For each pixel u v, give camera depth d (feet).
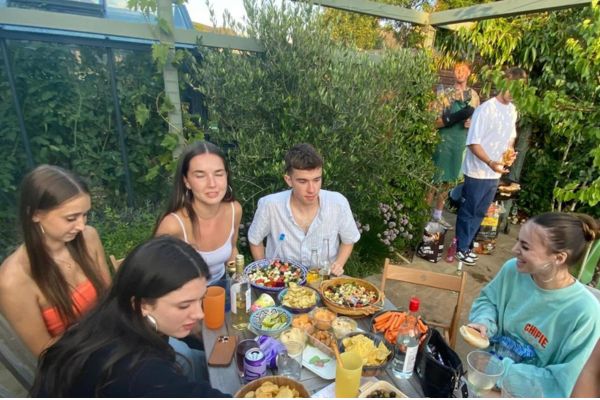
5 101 9.62
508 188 13.55
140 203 11.92
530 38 13.62
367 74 10.19
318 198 7.19
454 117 13.44
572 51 10.07
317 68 9.95
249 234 7.63
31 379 4.94
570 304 4.72
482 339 5.01
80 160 10.85
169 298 3.35
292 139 10.09
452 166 14.11
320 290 5.70
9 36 8.59
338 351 4.10
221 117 10.21
